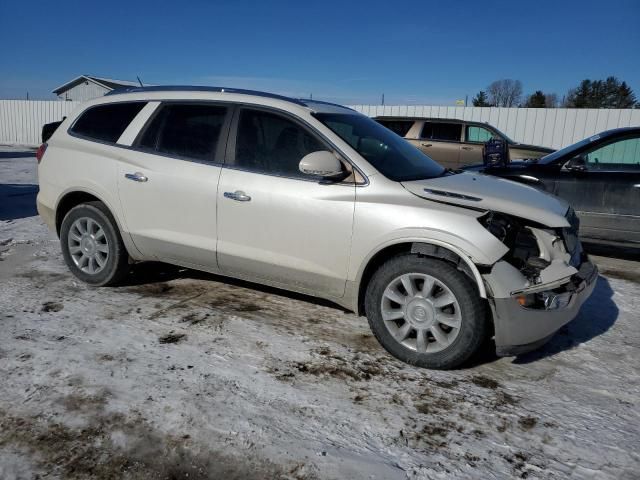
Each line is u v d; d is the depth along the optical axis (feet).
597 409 9.73
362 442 8.49
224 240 12.90
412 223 10.75
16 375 9.97
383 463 8.00
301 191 11.85
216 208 12.82
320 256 11.82
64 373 10.12
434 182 11.90
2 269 16.67
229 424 8.77
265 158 12.52
